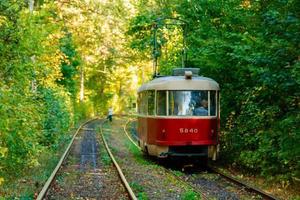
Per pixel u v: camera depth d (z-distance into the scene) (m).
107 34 28.22
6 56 12.33
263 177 15.27
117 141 30.91
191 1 20.67
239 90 18.08
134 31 28.97
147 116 19.36
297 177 13.02
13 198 10.95
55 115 23.22
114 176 15.22
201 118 17.66
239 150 17.34
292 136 12.48
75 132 35.56
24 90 13.02
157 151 18.08
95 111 71.56
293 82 12.13
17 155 12.77
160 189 12.98
